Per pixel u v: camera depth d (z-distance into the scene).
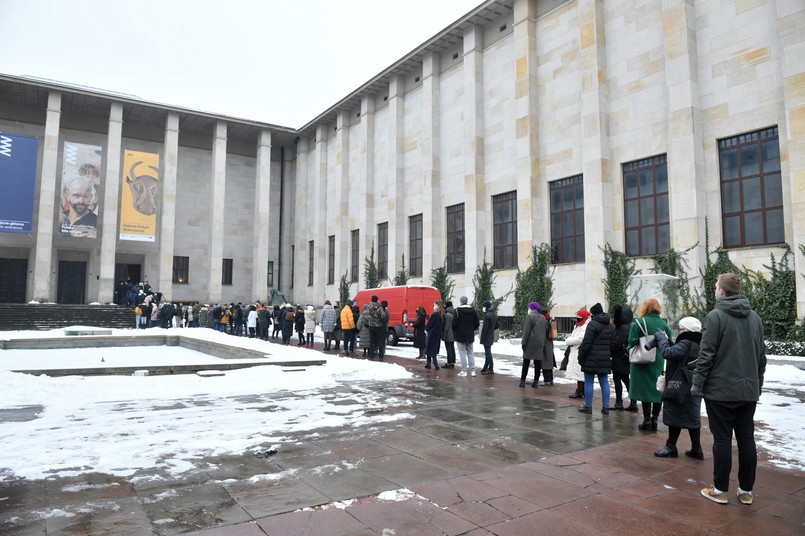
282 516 4.14
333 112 39.91
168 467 5.30
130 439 6.32
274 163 46.72
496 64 27.66
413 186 32.75
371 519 4.12
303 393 9.91
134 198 37.88
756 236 17.30
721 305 4.77
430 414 8.26
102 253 36.56
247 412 8.02
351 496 4.61
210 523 3.97
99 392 9.31
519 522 4.13
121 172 40.91
